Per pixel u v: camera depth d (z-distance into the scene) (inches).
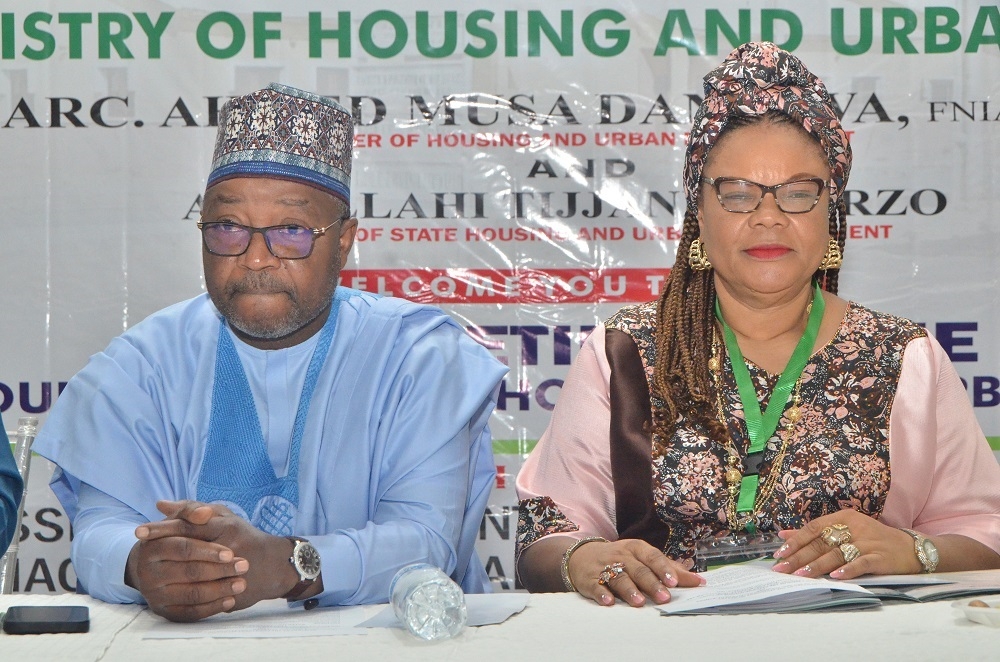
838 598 64.9
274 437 85.4
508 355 136.6
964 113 134.9
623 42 136.2
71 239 134.5
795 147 84.7
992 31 134.6
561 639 57.9
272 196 81.4
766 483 84.9
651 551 71.7
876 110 135.1
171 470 84.7
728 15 135.5
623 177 136.6
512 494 135.9
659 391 88.7
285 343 86.8
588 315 136.9
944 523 86.7
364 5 135.8
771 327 89.7
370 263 135.9
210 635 60.5
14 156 134.3
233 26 135.3
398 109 135.8
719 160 86.4
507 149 136.1
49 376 134.3
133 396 85.0
